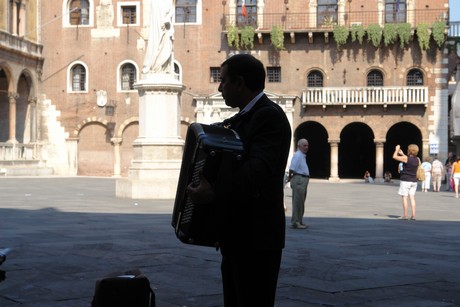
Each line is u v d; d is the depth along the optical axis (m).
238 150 3.84
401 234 14.85
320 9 49.03
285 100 48.34
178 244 12.30
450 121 51.03
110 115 50.78
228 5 49.53
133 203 22.72
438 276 9.35
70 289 8.12
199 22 49.81
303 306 7.35
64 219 17.31
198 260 10.41
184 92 49.88
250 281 4.11
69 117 51.31
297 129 49.09
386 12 48.28
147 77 24.08
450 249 12.27
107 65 50.94
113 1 50.94
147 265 9.92
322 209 22.58
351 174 55.28
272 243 4.09
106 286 4.67
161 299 7.60
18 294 7.82
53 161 51.56
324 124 48.56
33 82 51.00
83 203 22.98
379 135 47.97
